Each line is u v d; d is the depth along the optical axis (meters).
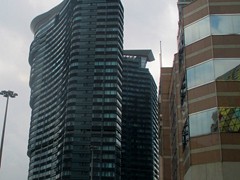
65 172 195.25
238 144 40.69
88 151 197.00
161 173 93.94
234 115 41.59
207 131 42.50
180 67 55.12
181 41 52.53
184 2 69.38
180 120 60.47
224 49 44.50
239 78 43.00
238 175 39.66
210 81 43.91
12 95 50.00
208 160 41.41
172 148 81.44
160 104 98.50
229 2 46.25
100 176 192.00
